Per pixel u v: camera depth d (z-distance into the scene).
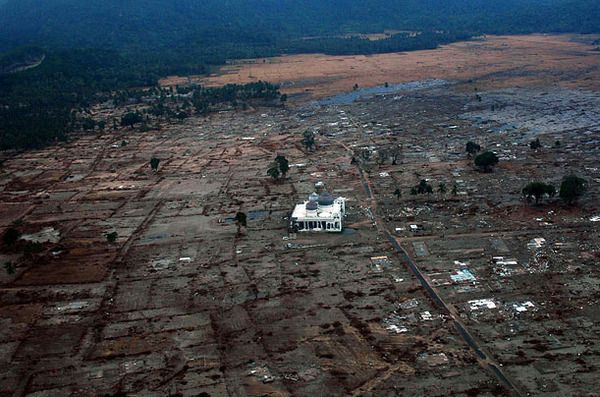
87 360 109.94
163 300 130.75
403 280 133.25
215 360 107.56
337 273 138.75
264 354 108.50
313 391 97.31
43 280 144.00
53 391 101.62
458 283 130.12
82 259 155.25
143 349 112.25
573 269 132.88
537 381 95.88
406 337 111.00
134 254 156.62
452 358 103.75
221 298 130.12
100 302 131.38
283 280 137.00
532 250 143.75
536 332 109.81
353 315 119.75
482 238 152.75
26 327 122.56
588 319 112.75
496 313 117.06
